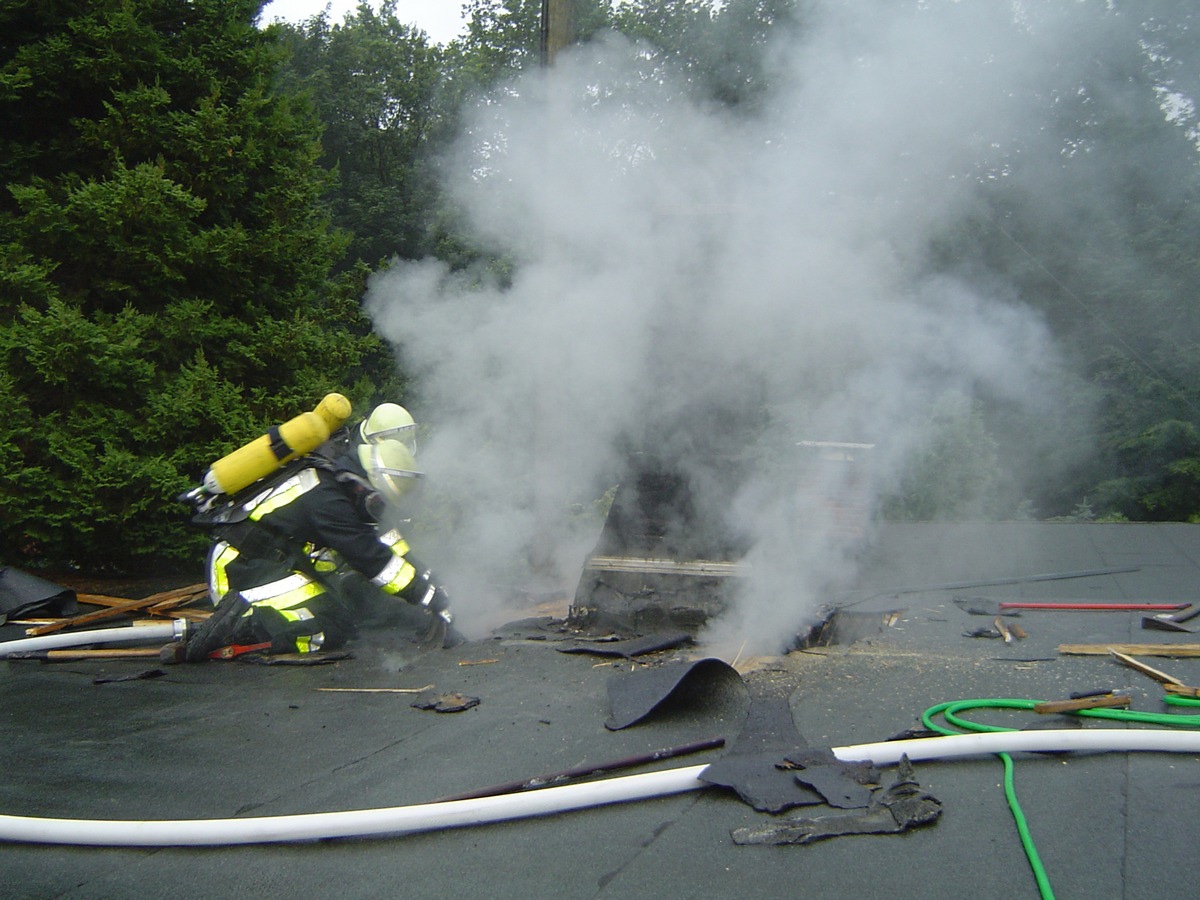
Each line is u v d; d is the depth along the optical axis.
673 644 4.50
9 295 6.84
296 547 4.69
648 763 3.02
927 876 2.29
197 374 6.96
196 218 7.70
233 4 8.04
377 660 4.55
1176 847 2.38
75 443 6.52
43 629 5.22
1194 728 3.16
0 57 7.29
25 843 2.61
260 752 3.31
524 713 3.62
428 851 2.51
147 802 2.89
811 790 2.72
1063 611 5.17
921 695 3.63
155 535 6.81
